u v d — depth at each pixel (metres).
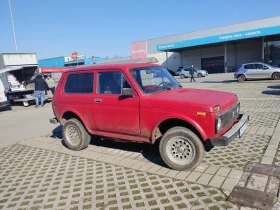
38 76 14.41
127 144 5.99
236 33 35.22
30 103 16.78
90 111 5.30
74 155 5.52
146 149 5.55
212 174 4.05
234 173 4.02
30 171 4.82
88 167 4.79
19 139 7.30
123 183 4.02
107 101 4.96
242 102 10.34
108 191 3.81
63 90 5.91
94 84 5.26
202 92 4.80
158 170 4.39
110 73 5.02
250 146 5.16
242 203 3.20
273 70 18.72
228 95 4.73
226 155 4.81
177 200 3.41
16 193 3.98
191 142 4.08
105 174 4.41
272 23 37.19
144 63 5.36
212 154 4.91
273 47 38.59
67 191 3.91
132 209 3.29
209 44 40.41
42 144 6.59
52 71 37.81
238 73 20.14
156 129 4.42
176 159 4.30
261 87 15.14
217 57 45.09
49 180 4.36
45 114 11.64
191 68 24.45
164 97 4.40
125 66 4.90
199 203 3.29
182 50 48.03
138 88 4.59
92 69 5.33
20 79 18.58
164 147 4.32
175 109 4.14
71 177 4.40
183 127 4.21
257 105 9.40
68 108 5.72
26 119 10.72
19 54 17.12
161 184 3.89
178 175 4.13
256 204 3.14
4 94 13.48
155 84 5.00
